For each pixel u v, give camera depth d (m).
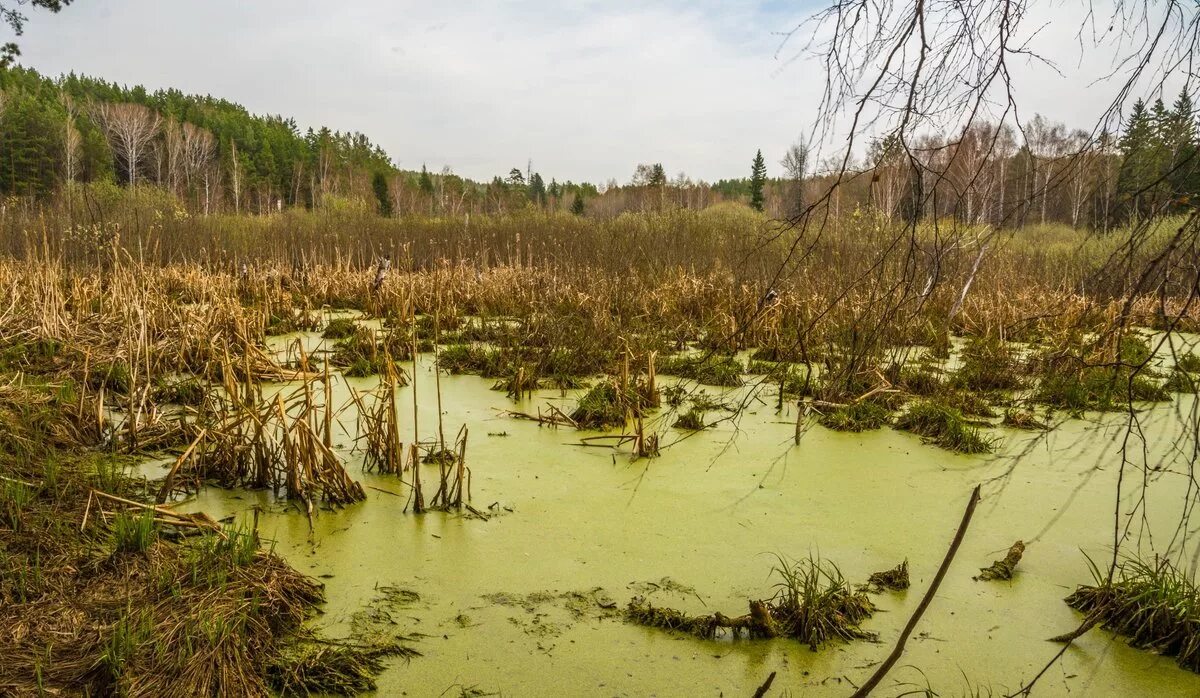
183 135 57.94
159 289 9.86
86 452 5.24
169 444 5.52
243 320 9.10
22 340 7.54
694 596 3.67
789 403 7.21
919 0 1.88
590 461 5.57
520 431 6.29
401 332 9.66
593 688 2.99
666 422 6.55
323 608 3.51
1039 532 4.44
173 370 7.61
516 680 3.03
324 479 4.68
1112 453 5.83
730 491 5.02
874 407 6.62
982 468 5.51
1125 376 7.42
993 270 12.58
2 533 3.64
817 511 4.72
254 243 18.05
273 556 3.70
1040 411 7.10
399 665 3.11
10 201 14.80
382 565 3.94
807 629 3.33
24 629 3.03
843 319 8.59
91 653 2.90
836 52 1.97
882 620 3.50
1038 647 3.29
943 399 7.15
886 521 4.58
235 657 2.92
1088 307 2.61
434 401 7.27
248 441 5.12
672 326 10.68
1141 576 3.54
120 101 74.31
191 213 18.69
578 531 4.39
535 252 16.97
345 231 20.30
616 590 3.73
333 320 11.18
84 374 6.29
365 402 7.08
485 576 3.85
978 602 3.65
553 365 8.40
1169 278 2.20
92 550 3.67
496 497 4.86
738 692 2.97
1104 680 3.06
